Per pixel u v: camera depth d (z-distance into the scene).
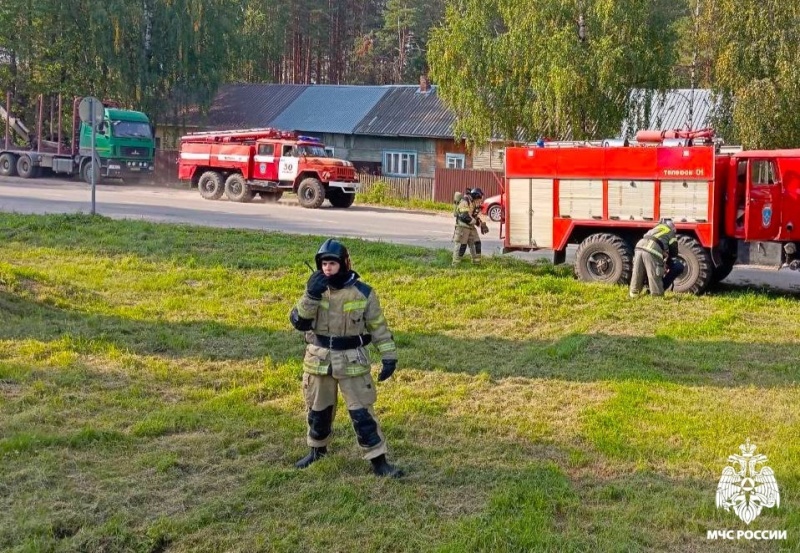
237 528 5.12
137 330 10.36
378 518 5.30
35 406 7.27
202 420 7.11
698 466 6.28
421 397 8.09
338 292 5.98
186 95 47.38
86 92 45.06
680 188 14.13
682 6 31.41
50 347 9.21
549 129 29.28
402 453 6.51
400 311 12.22
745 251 14.20
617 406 7.73
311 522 5.23
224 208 27.03
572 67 27.58
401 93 45.47
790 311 12.71
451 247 19.39
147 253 15.96
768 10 27.66
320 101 46.94
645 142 15.21
